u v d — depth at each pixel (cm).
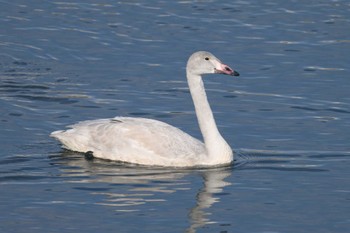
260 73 2248
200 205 1530
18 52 2339
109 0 2709
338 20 2578
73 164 1711
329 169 1709
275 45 2416
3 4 2655
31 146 1791
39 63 2283
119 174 1669
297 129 1919
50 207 1512
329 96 2109
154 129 1744
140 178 1652
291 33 2491
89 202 1534
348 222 1477
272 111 2022
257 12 2634
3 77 2186
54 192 1574
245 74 2244
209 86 2177
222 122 1956
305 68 2275
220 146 1731
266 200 1561
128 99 2075
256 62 2309
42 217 1473
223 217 1485
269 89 2155
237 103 2070
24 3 2670
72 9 2634
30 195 1559
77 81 2177
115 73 2228
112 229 1432
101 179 1639
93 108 2016
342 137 1873
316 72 2252
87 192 1577
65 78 2192
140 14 2606
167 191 1591
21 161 1714
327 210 1523
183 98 2092
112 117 1966
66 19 2559
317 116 1995
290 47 2403
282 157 1770
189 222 1461
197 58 1728
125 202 1536
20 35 2447
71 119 1945
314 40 2445
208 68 1723
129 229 1433
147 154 1722
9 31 2467
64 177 1645
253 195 1583
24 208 1506
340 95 2114
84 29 2494
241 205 1536
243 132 1900
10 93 2089
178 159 1714
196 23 2547
